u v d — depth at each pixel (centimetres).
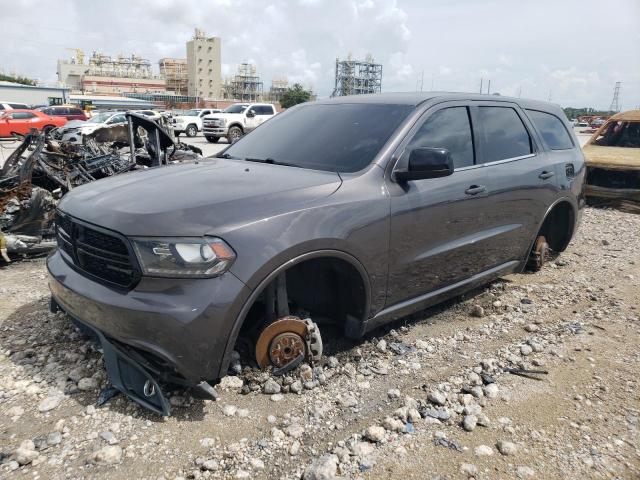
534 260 538
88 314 280
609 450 265
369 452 257
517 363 352
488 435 274
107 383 306
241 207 278
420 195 349
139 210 271
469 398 304
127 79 15412
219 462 247
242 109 2714
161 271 257
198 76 16012
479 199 397
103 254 277
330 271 338
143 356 276
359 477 240
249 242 268
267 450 256
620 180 938
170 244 257
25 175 581
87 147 776
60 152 704
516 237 455
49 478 234
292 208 288
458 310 443
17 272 530
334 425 278
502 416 291
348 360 345
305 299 342
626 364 356
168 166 378
